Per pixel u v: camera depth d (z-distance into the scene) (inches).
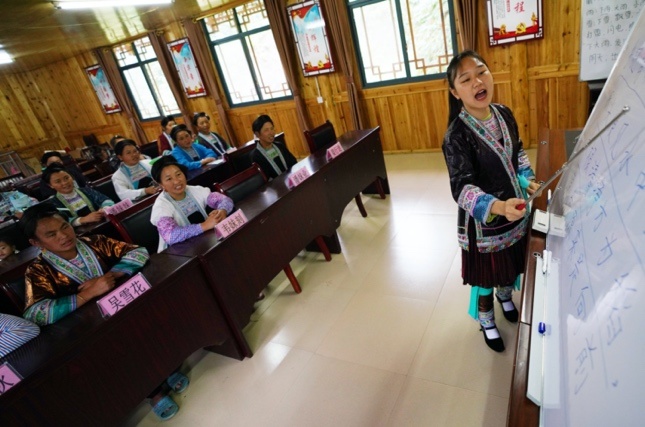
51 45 207.2
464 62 40.9
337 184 103.6
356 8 160.4
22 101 305.1
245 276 72.9
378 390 59.9
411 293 80.6
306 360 69.7
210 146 157.8
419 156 170.7
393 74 167.2
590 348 18.0
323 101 189.8
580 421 16.2
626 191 19.7
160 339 58.6
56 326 52.1
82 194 114.8
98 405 50.9
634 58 24.9
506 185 46.1
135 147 130.5
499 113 45.9
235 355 73.7
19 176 211.9
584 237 24.9
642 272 15.2
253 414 61.3
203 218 81.4
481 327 64.1
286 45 179.6
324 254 101.3
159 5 158.6
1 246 86.9
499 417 50.9
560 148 60.2
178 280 60.5
